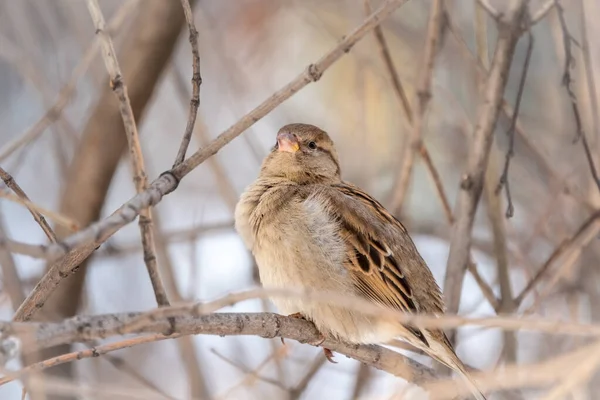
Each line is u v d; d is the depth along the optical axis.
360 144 12.89
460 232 9.53
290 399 9.74
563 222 11.19
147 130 15.24
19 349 5.43
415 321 6.04
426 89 10.12
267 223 9.22
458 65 12.88
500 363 10.02
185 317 6.66
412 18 13.61
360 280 9.05
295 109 14.91
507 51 9.66
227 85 14.27
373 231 9.22
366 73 12.49
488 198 10.24
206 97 15.02
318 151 10.27
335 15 13.99
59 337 5.51
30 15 13.16
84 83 14.45
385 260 9.16
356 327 8.77
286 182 9.97
